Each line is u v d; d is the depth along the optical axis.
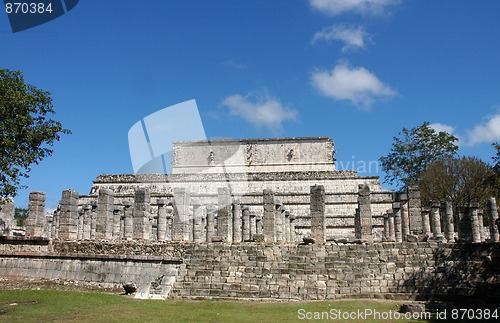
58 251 31.73
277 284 26.08
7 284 30.02
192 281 26.94
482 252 26.05
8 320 19.14
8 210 42.09
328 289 25.56
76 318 19.67
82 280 29.86
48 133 33.38
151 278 28.08
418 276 25.89
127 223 36.59
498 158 49.66
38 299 24.66
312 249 28.12
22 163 32.19
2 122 31.52
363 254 27.48
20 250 32.16
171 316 20.31
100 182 67.19
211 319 19.72
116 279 29.22
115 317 19.92
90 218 42.19
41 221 34.38
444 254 26.67
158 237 36.22
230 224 40.22
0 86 31.42
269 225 32.88
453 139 71.06
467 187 58.03
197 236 39.97
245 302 24.17
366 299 24.75
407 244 27.50
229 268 27.53
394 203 41.28
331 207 59.16
